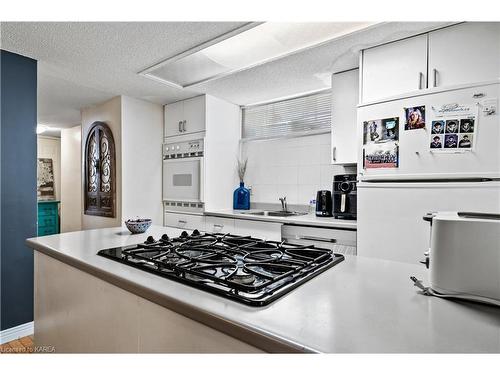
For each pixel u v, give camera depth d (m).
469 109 1.53
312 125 3.11
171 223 3.55
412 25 1.77
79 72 2.57
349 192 2.41
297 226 2.47
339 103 2.49
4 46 2.07
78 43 2.03
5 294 2.14
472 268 0.66
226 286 0.76
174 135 3.52
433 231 0.73
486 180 1.50
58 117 4.53
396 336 0.53
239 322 0.59
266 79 2.72
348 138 2.43
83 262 1.05
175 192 3.48
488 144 1.48
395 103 1.79
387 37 1.92
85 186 3.89
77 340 1.15
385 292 0.76
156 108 3.62
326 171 3.00
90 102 3.57
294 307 0.66
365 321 0.59
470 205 1.52
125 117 3.29
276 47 2.09
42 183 6.50
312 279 0.87
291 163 3.26
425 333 0.54
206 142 3.21
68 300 1.20
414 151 1.70
